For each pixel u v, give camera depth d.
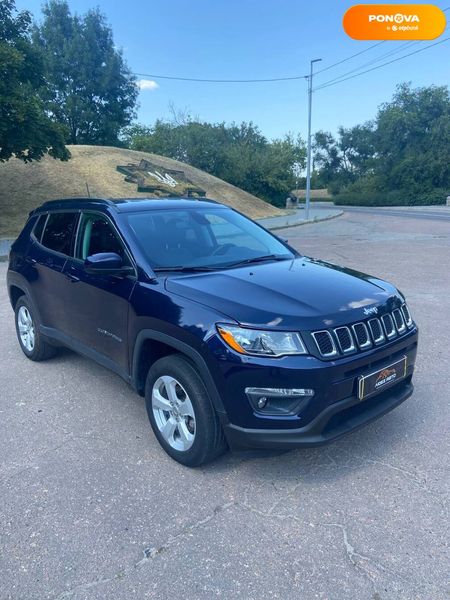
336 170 88.25
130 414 4.30
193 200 4.96
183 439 3.40
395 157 61.72
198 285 3.43
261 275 3.67
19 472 3.45
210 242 4.32
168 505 3.05
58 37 53.31
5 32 20.47
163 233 4.12
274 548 2.67
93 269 3.66
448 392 4.52
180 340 3.24
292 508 2.99
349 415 3.21
